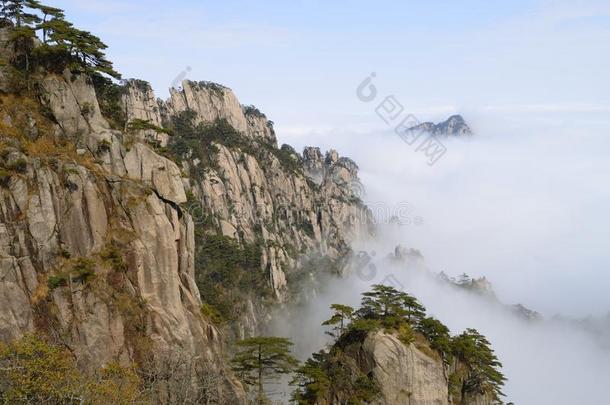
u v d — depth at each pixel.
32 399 47.53
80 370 57.75
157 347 66.06
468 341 99.00
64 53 73.81
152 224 71.69
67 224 65.75
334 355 92.31
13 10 75.56
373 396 85.88
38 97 71.00
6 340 58.22
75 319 62.69
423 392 87.75
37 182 64.75
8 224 62.03
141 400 55.59
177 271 74.31
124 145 74.69
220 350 76.44
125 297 66.81
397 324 92.94
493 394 97.94
